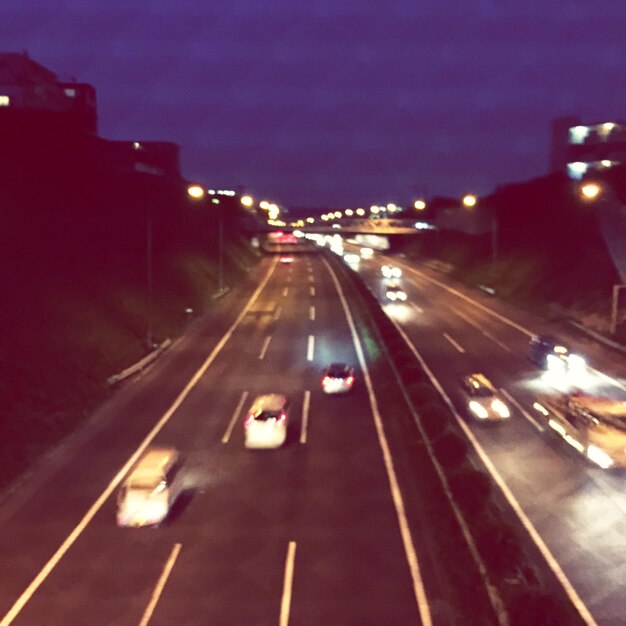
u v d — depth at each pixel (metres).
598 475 27.52
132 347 49.06
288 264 126.31
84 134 82.88
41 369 37.16
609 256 68.81
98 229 67.06
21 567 21.42
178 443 32.84
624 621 17.88
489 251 104.06
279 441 31.67
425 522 23.80
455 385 42.06
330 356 51.44
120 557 21.92
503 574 19.17
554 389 41.06
